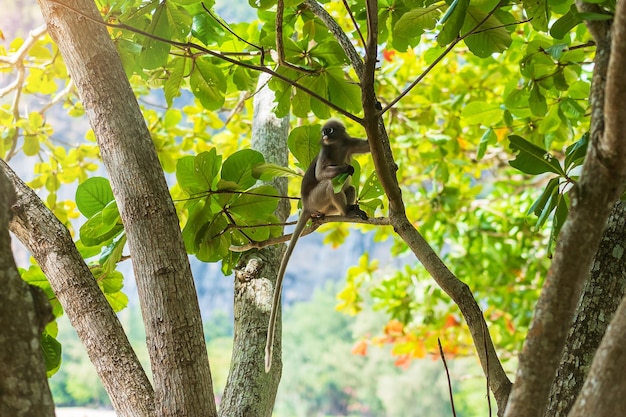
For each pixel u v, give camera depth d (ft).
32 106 63.46
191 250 16.12
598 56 9.77
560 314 8.95
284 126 20.63
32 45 24.57
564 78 18.45
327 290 140.05
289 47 17.20
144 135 13.41
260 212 15.87
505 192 39.17
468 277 37.19
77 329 13.23
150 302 12.67
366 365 115.96
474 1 15.03
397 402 104.88
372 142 12.44
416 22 14.29
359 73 14.56
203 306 141.38
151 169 13.16
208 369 12.76
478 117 22.48
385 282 38.42
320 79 17.43
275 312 15.11
